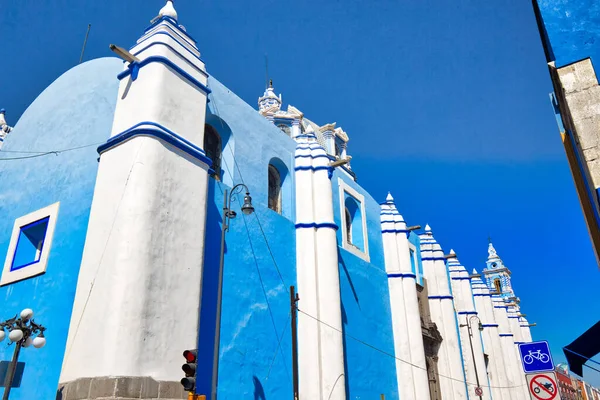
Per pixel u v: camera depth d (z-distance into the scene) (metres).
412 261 26.17
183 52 12.52
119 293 8.95
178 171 10.84
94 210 10.44
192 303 10.22
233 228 13.31
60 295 10.55
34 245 12.77
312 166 17.48
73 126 13.05
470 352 28.56
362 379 17.02
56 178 12.64
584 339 8.07
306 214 16.52
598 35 6.14
